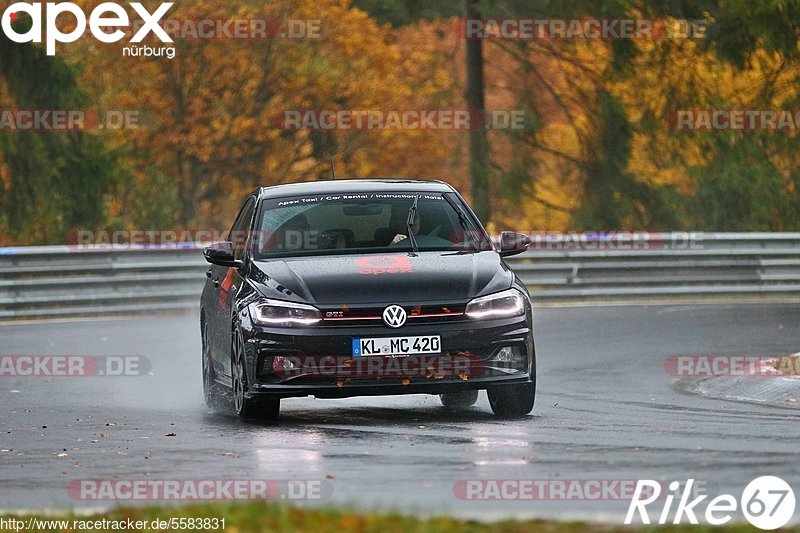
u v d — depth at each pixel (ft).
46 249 233.35
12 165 377.30
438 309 107.86
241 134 433.07
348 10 458.50
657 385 139.54
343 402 129.80
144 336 197.26
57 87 376.27
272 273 113.29
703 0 344.49
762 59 357.82
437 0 369.30
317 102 440.45
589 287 254.06
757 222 381.81
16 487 85.35
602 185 360.28
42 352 178.60
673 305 238.68
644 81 357.61
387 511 68.54
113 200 435.12
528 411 112.88
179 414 123.13
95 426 115.24
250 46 435.12
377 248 117.60
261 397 108.99
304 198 123.54
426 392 108.37
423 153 454.40
